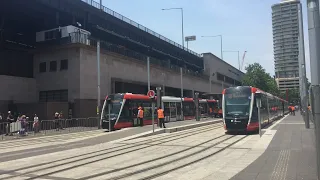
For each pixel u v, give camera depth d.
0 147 18.12
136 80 47.22
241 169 9.79
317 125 7.25
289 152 12.58
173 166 10.78
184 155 13.05
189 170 10.09
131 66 46.09
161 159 12.25
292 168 9.52
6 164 11.91
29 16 39.59
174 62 75.12
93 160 12.28
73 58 36.72
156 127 26.81
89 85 37.31
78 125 31.52
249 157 12.02
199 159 12.04
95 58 38.62
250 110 21.84
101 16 46.25
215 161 11.57
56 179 9.07
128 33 54.59
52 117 32.41
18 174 9.90
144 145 16.88
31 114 32.88
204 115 52.50
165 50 68.88
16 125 24.91
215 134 22.17
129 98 29.97
